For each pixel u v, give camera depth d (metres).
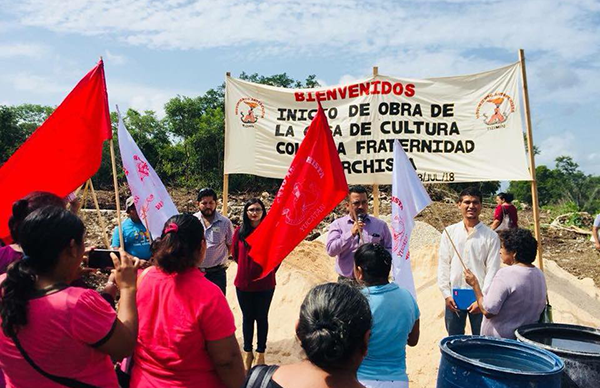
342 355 1.79
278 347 6.45
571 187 43.66
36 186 3.63
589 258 14.49
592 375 3.24
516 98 6.53
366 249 3.25
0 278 2.53
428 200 4.45
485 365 3.01
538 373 2.90
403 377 3.10
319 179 4.28
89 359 2.31
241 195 28.97
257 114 7.22
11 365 2.29
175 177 33.22
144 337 2.76
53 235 2.27
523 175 6.46
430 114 6.80
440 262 5.18
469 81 6.69
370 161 6.93
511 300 3.88
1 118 36.97
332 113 7.03
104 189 31.62
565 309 6.71
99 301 2.32
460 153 6.72
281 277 8.05
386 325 3.05
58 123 3.64
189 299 2.70
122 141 4.61
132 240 5.83
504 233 4.06
